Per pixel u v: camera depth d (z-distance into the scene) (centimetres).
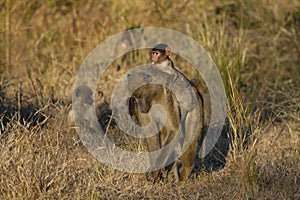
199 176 2516
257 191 2330
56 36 4450
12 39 4328
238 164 2503
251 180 2369
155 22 4459
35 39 4406
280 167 2539
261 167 2494
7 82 3538
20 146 2283
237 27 4456
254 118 3009
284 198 2281
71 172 2341
